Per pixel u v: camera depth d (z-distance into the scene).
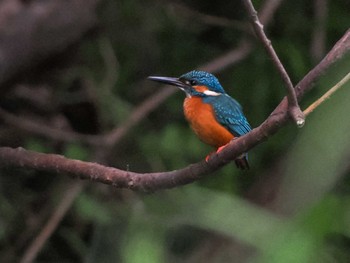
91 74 11.73
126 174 5.50
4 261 11.12
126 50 12.02
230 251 3.73
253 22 3.75
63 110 12.23
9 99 11.89
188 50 12.09
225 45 12.24
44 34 10.02
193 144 10.43
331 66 3.99
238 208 2.39
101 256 5.62
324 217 2.00
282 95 10.91
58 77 11.54
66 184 11.51
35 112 12.01
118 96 11.98
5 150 6.15
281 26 11.63
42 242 10.38
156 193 5.74
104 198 10.59
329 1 11.19
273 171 9.15
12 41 9.85
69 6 10.09
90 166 5.66
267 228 2.24
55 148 11.55
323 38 10.84
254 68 11.14
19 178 11.59
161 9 11.79
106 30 11.66
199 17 11.39
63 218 11.25
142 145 10.98
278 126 4.18
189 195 3.12
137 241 2.32
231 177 10.00
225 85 11.51
